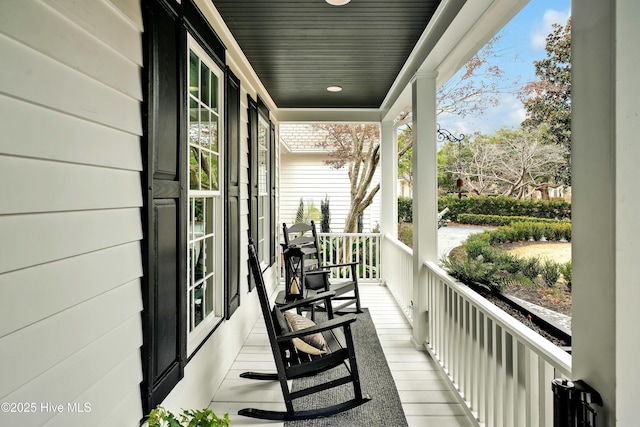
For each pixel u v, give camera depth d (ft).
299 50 11.72
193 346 7.39
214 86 9.55
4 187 3.02
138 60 5.12
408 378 9.70
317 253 15.96
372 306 16.39
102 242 4.32
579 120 3.74
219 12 9.27
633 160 3.24
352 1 8.75
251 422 7.88
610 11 3.27
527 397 5.27
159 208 5.65
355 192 29.58
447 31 8.39
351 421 7.85
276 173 19.69
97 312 4.21
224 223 9.72
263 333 13.05
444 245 10.98
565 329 5.36
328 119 19.57
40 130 3.39
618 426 3.23
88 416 4.03
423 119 11.12
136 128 5.06
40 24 3.38
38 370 3.35
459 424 7.70
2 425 2.99
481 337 7.08
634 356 3.26
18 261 3.15
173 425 4.76
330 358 8.21
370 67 13.26
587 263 3.61
